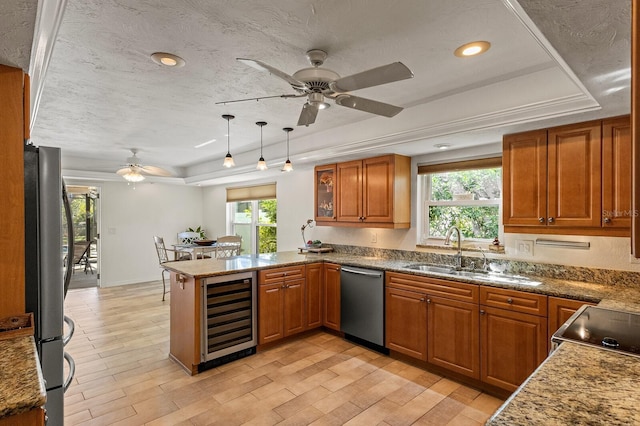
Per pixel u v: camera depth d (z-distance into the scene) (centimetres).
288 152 431
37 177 157
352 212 401
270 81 252
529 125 252
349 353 341
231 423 229
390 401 255
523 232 270
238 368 309
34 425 99
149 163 643
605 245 259
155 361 325
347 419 233
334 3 159
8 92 149
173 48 202
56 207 161
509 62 223
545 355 237
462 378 285
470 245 339
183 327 311
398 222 366
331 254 445
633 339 143
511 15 169
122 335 394
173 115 336
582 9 113
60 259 162
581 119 236
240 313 329
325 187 436
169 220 731
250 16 170
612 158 228
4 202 149
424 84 260
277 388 274
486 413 240
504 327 255
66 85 258
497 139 301
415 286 309
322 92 202
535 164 262
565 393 99
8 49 134
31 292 155
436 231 377
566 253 278
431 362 297
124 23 175
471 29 182
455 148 343
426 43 197
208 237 764
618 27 124
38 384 101
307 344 365
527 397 97
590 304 213
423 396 262
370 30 183
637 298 213
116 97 285
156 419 232
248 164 526
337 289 381
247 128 387
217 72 236
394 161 362
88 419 232
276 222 576
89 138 434
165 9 163
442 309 290
